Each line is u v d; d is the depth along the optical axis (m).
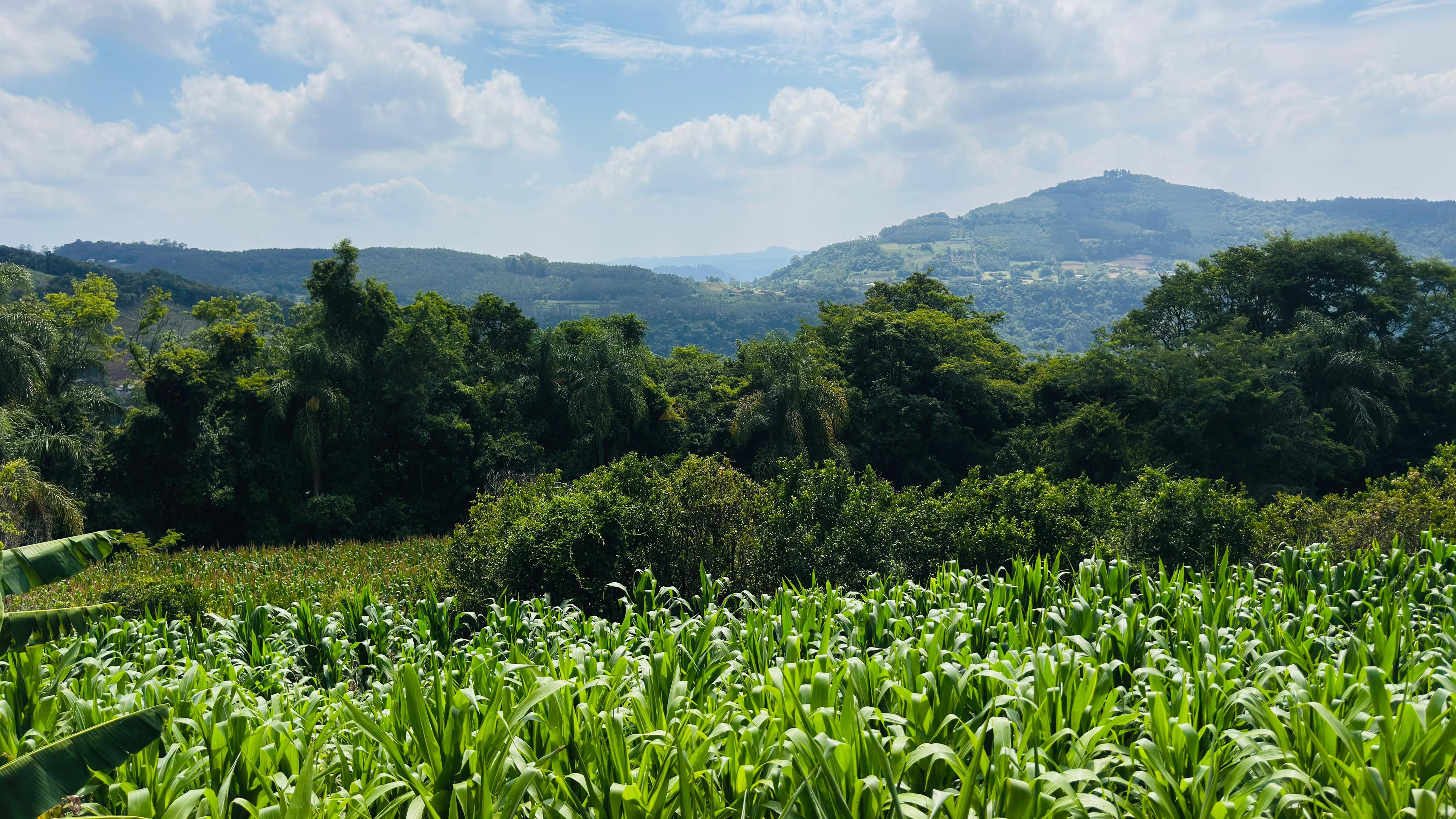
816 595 7.38
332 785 4.18
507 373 35.62
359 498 31.06
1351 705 4.11
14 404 27.45
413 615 8.83
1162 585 7.15
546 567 11.02
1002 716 4.27
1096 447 31.00
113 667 6.29
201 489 28.50
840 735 3.56
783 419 29.48
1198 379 30.19
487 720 3.68
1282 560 8.09
